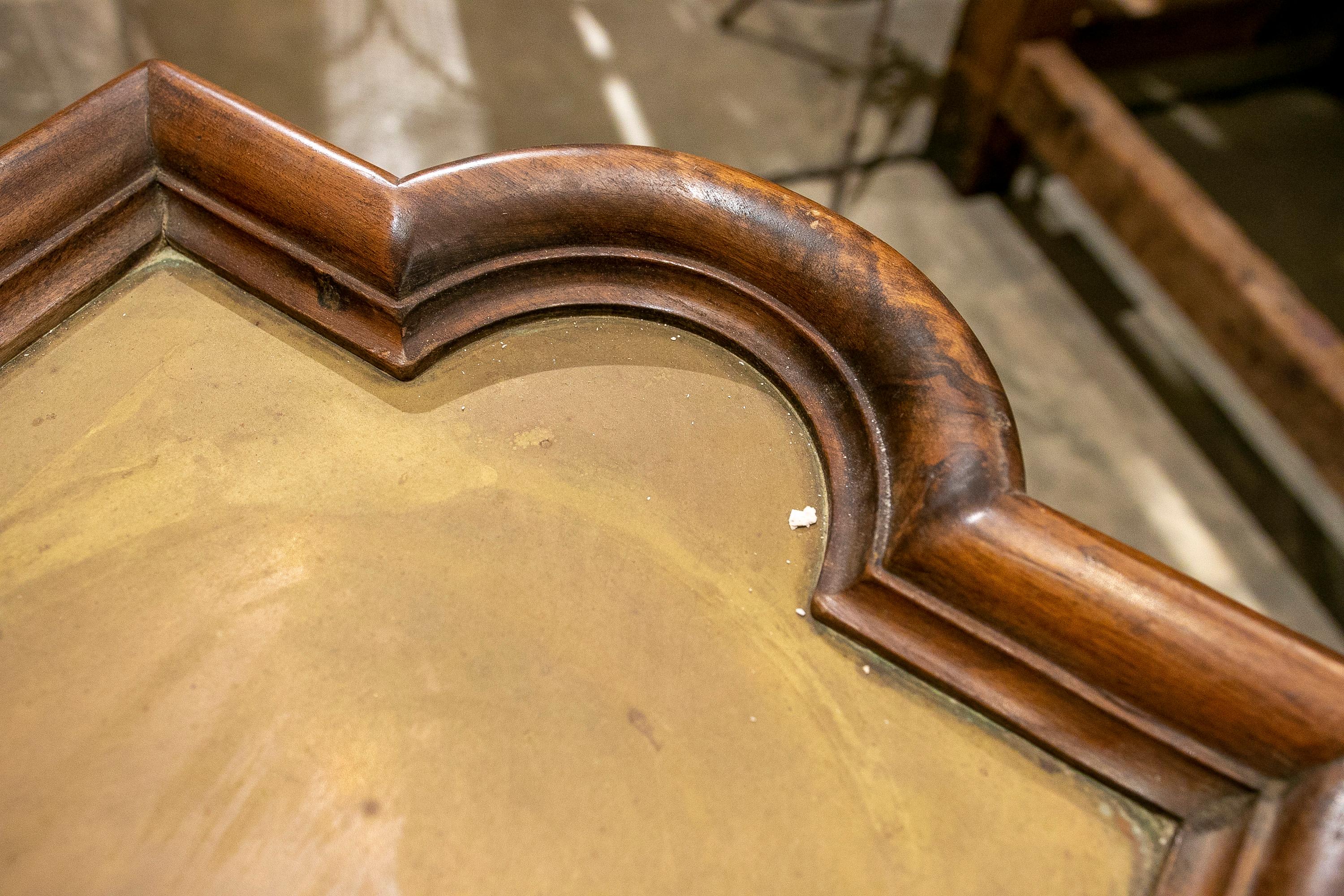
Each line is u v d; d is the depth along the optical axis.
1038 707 0.53
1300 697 0.47
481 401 0.64
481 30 2.50
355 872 0.46
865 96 2.54
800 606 0.57
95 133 0.65
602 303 0.67
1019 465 0.55
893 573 0.55
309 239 0.63
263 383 0.64
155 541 0.56
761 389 0.67
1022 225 2.36
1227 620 0.49
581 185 0.63
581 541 0.58
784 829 0.50
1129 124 1.88
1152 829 0.51
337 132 2.19
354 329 0.64
